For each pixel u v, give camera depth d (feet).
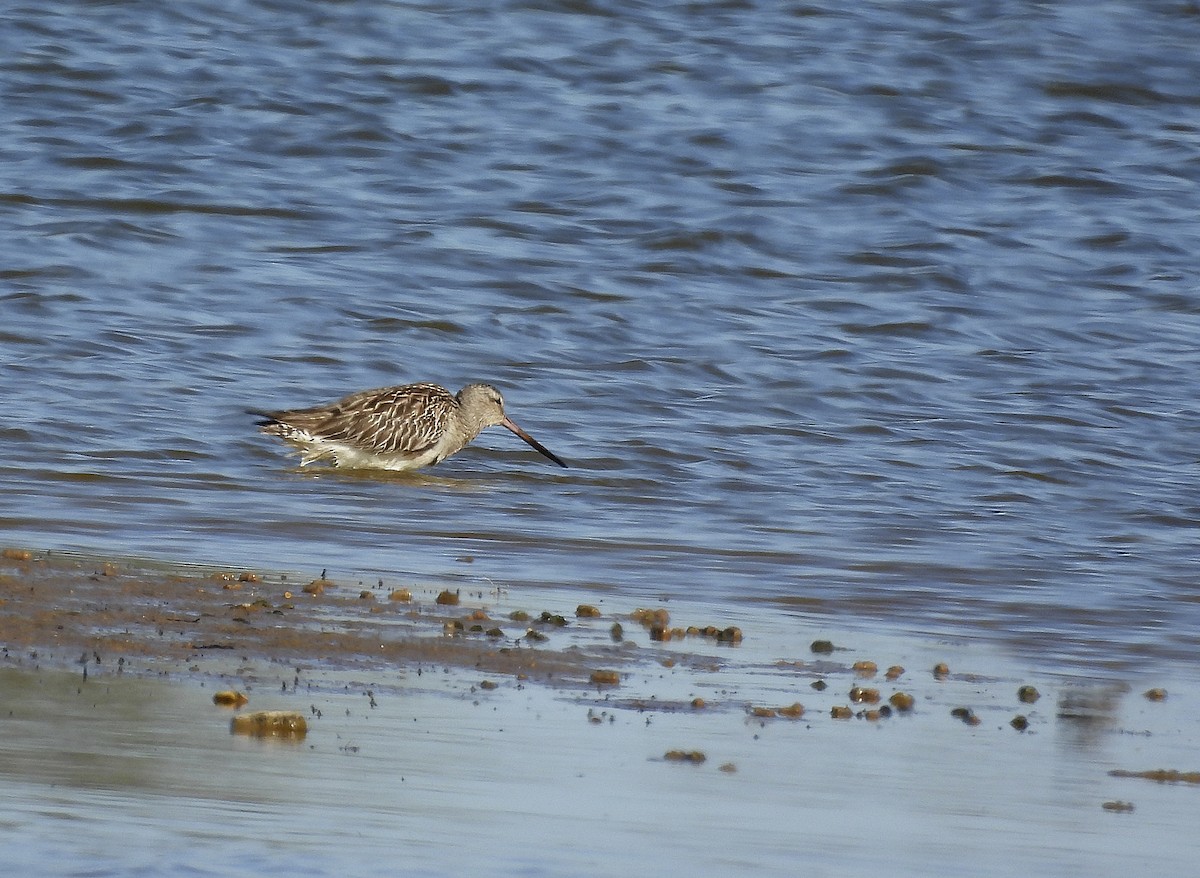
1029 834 28.09
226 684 32.81
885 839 27.45
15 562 40.65
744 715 33.50
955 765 31.40
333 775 28.48
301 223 83.30
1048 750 32.63
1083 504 54.95
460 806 27.55
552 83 107.34
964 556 48.55
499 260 79.66
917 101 108.27
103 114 96.68
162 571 41.32
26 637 34.71
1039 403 65.62
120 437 55.98
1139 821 28.99
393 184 90.33
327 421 55.42
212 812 26.48
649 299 76.38
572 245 82.94
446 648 36.35
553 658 36.32
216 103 99.45
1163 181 98.63
